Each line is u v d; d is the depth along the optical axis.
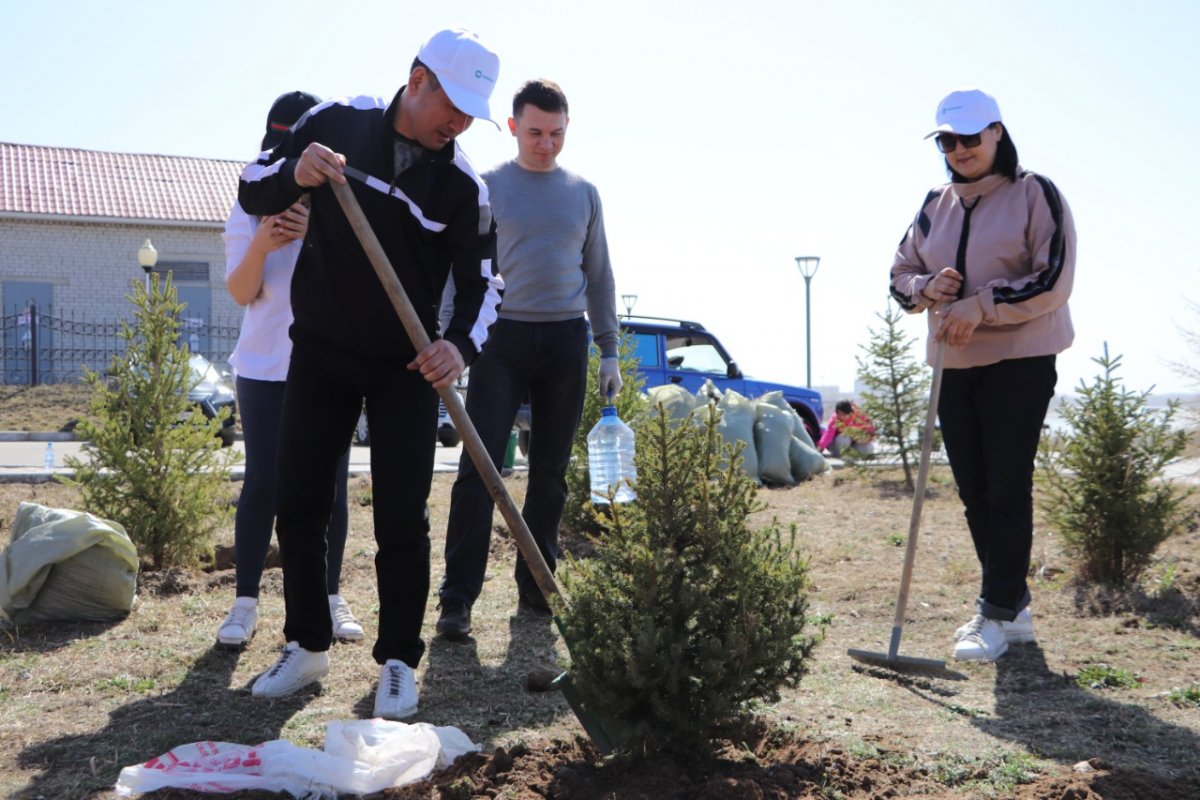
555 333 4.80
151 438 5.78
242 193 3.37
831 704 3.61
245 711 3.49
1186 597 5.10
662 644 2.77
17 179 29.00
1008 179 4.39
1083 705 3.63
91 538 4.56
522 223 4.70
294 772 2.80
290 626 3.65
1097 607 5.04
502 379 4.72
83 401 22.39
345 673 3.90
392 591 3.52
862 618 4.97
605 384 5.23
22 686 3.73
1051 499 5.81
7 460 14.41
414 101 3.23
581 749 3.00
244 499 4.32
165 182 30.77
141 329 5.89
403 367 3.46
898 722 3.43
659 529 2.90
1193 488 6.26
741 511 2.96
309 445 3.48
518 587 5.07
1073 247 4.24
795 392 15.15
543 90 4.70
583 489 6.89
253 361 4.25
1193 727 3.42
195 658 4.10
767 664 2.84
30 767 3.00
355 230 3.14
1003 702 3.68
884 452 10.98
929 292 4.39
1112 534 5.52
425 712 3.49
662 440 2.94
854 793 2.78
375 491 3.51
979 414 4.41
